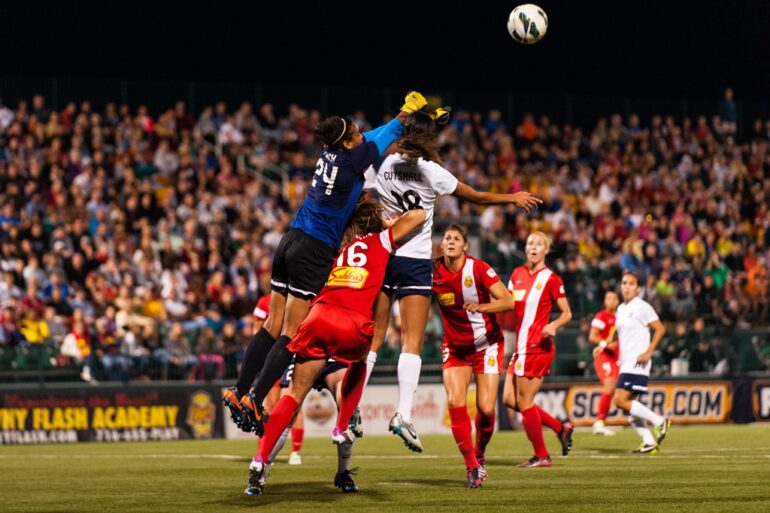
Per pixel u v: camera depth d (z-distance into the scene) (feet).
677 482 59.11
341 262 50.88
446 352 62.23
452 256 60.44
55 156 142.41
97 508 48.65
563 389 126.72
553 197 166.61
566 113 179.83
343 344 49.88
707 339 135.54
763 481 59.52
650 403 129.59
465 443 56.85
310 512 46.34
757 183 184.14
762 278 158.30
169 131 154.40
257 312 75.77
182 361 117.08
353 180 51.03
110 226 136.05
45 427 109.81
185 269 131.75
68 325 117.39
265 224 147.02
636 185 175.83
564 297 71.20
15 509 48.67
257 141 161.58
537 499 50.70
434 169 54.19
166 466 75.15
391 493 53.72
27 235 129.18
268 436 50.16
